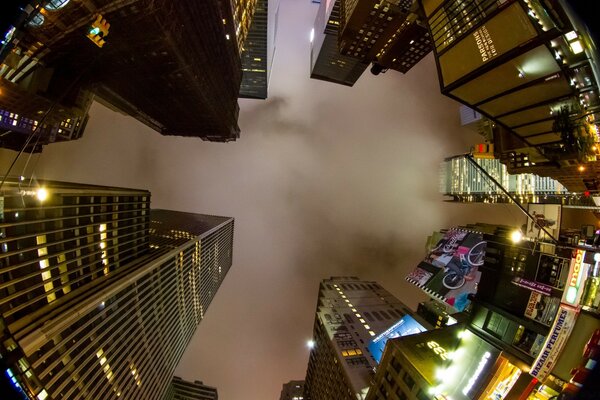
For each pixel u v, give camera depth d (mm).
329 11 137375
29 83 61844
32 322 52438
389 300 128625
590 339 18953
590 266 21703
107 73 76938
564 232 31688
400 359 47406
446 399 31938
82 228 64312
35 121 75562
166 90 89875
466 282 119875
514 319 29766
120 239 79062
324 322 105250
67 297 60719
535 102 25844
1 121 71625
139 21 54812
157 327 98062
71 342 58469
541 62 21516
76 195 61188
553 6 19188
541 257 30078
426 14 33375
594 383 17781
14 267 48688
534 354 26562
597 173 35906
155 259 92250
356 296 131125
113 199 74812
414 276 142250
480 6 24172
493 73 25172
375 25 103188
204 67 86750
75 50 62156
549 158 34469
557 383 21875
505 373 27734
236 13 102125
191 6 65062
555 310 27109
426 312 149375
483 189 189750
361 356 84000
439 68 30969
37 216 52906
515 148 43000
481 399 28594
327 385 94125
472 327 33562
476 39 25375
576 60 20109
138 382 85562
